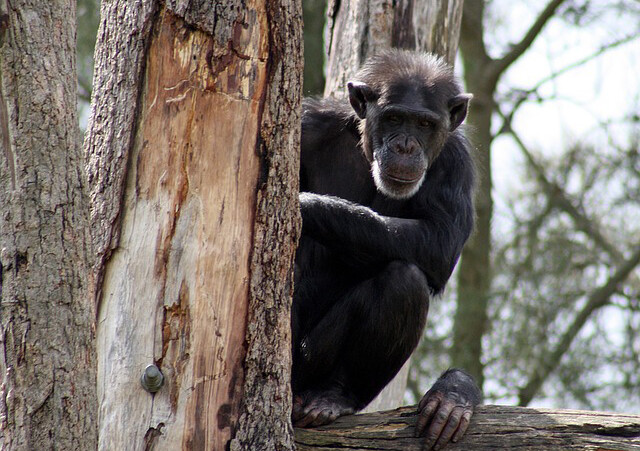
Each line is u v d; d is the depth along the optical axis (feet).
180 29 29.78
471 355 99.76
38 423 23.84
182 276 29.58
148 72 29.99
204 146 29.86
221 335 29.73
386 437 34.30
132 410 29.09
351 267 43.01
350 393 39.83
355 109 44.93
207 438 29.27
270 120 30.45
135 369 29.25
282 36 30.58
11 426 23.80
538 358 101.14
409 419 34.83
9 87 24.54
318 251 43.14
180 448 29.04
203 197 29.84
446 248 41.16
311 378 39.45
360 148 45.50
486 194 104.63
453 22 54.29
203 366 29.48
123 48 30.37
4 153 24.49
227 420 29.58
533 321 103.09
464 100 44.62
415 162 42.11
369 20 52.47
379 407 52.75
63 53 25.26
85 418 24.49
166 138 29.84
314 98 47.37
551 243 106.52
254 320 30.14
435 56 48.16
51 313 24.16
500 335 102.12
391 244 39.83
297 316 40.81
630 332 102.47
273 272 30.60
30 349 23.94
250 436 29.71
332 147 45.68
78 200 25.00
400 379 53.26
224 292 29.86
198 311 29.55
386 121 43.42
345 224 39.40
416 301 37.81
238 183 30.14
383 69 44.93
